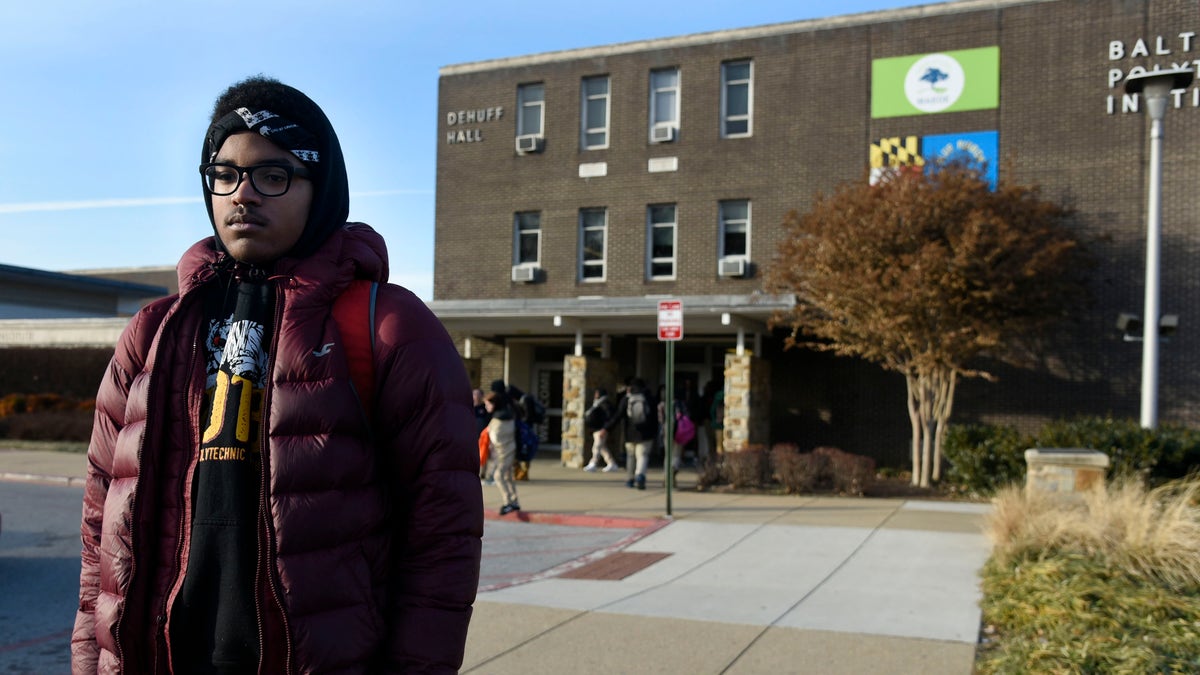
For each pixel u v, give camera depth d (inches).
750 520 451.5
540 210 881.5
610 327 800.3
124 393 86.4
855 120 778.8
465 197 910.4
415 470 79.9
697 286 820.0
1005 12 739.4
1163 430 511.5
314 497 75.6
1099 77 712.4
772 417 791.7
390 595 80.1
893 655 225.8
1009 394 719.1
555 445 896.3
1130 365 689.0
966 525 433.7
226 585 76.2
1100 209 705.0
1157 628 215.9
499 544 402.9
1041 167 722.8
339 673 74.7
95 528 86.7
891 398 760.3
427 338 82.4
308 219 84.5
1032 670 199.6
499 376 901.2
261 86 83.7
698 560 358.3
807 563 349.7
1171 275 687.7
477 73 913.5
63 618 274.4
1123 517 298.7
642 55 851.4
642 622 258.2
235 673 76.4
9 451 810.8
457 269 907.4
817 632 247.4
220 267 85.3
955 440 576.4
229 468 77.5
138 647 79.6
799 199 791.1
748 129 819.4
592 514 469.7
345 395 78.3
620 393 725.3
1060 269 603.2
